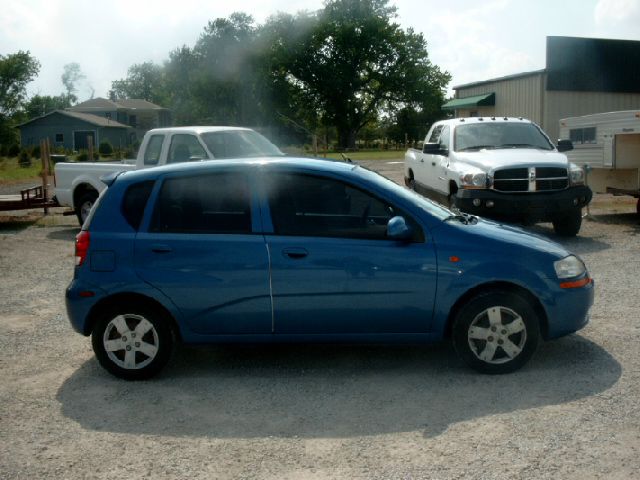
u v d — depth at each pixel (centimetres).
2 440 459
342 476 390
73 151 6900
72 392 547
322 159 601
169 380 567
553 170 1150
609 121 1350
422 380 543
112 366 567
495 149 1257
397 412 481
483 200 1139
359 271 543
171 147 1238
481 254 543
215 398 523
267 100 8144
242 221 561
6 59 8394
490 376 545
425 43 8231
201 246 555
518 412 472
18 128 7588
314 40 8075
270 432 457
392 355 609
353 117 8331
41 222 1703
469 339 546
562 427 445
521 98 2975
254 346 645
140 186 579
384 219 554
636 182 1356
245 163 573
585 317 562
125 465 416
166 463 417
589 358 579
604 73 2855
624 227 1331
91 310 564
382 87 8194
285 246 549
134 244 562
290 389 536
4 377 588
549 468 389
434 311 546
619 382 521
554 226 1248
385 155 5316
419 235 549
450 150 1292
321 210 558
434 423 459
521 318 542
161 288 555
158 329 563
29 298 891
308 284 546
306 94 8381
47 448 444
